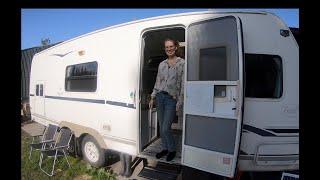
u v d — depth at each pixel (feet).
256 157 12.39
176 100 14.33
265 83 12.67
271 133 12.49
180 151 15.43
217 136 12.01
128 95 15.93
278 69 12.81
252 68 12.61
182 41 16.93
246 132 12.35
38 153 21.01
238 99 11.35
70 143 20.30
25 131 30.94
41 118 25.64
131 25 15.94
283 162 12.56
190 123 12.93
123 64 16.26
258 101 12.46
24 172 17.66
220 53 12.10
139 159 17.48
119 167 17.97
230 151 11.60
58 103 22.22
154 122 17.76
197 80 12.71
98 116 17.75
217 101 12.03
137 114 15.48
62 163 18.98
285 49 12.87
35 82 27.07
